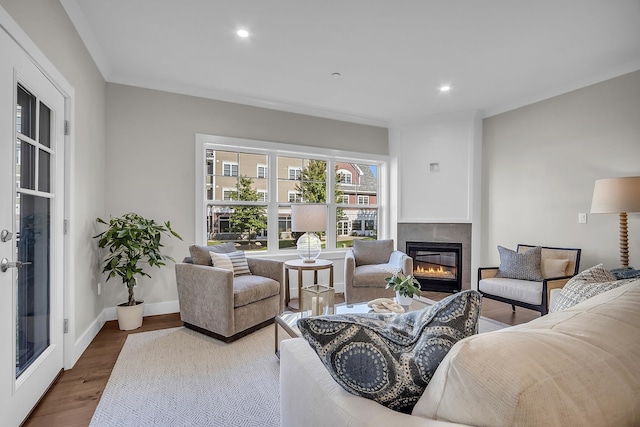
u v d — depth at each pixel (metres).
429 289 4.36
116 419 1.64
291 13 2.22
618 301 0.82
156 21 2.31
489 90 3.53
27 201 1.71
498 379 0.52
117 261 2.81
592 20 2.28
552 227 3.51
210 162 3.72
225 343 2.56
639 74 2.86
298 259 3.99
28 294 1.72
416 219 4.47
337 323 0.81
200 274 2.70
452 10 2.18
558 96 3.46
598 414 0.52
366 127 4.56
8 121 1.46
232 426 1.60
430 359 0.76
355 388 0.78
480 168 4.20
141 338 2.66
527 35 2.47
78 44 2.33
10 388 1.47
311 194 4.33
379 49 2.69
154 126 3.31
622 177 2.72
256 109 3.85
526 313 3.40
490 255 4.14
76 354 2.25
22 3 1.58
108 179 3.10
